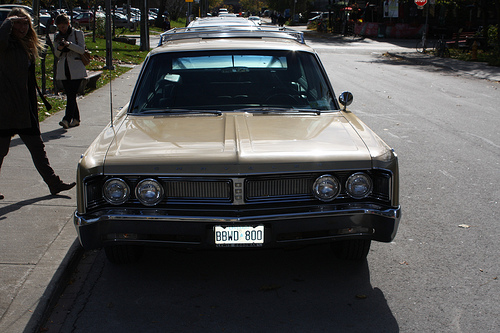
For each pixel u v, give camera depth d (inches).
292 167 135.6
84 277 159.2
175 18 2598.4
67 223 189.9
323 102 182.2
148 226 135.2
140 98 180.4
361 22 1692.9
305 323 132.9
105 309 140.4
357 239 146.8
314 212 136.1
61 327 131.6
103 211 136.4
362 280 155.6
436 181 249.8
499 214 208.2
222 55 189.3
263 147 142.2
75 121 345.4
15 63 198.7
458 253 173.6
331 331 129.3
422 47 1211.9
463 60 923.4
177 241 138.0
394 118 405.4
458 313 137.2
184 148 141.8
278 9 3169.3
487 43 1045.2
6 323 129.0
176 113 173.0
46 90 483.5
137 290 150.6
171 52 190.9
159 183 135.0
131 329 130.6
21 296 140.2
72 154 282.2
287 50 192.7
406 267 163.8
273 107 176.7
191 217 134.1
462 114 424.5
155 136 152.0
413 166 274.4
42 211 201.6
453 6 1466.5
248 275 159.8
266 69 187.6
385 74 715.4
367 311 138.4
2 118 203.0
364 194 138.6
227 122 161.9
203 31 220.8
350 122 167.2
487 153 300.7
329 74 697.0
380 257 171.3
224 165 134.6
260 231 136.4
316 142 146.8
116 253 160.6
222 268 164.7
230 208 135.7
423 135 345.4
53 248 168.4
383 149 145.1
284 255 173.3
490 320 133.8
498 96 529.0
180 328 131.0
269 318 135.4
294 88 183.6
